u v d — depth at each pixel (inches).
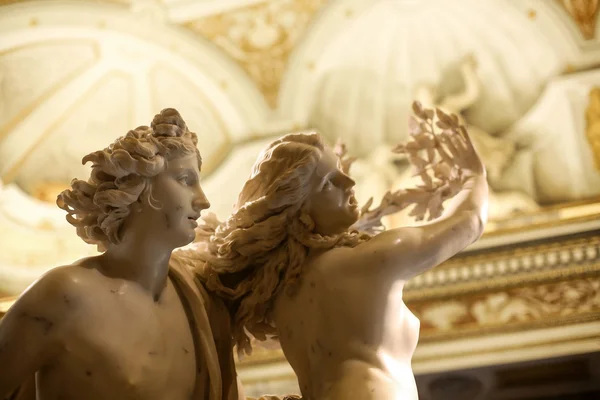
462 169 79.7
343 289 69.5
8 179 218.1
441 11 215.0
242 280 75.6
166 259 68.4
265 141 224.7
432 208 79.4
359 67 223.0
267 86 225.8
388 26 219.0
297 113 224.8
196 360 68.9
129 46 222.2
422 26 218.1
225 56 225.9
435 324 191.6
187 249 77.6
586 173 205.3
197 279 74.5
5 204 217.0
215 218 81.4
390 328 69.2
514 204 207.5
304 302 71.2
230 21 223.0
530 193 207.8
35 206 219.6
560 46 209.9
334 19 219.9
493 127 215.2
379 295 69.2
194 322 70.1
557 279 188.2
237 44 225.3
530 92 213.5
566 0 208.8
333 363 68.5
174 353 67.1
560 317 183.2
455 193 79.1
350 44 221.6
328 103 224.5
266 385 190.2
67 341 62.6
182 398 66.6
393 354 69.4
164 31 222.8
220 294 75.1
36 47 216.4
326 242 72.5
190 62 226.1
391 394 66.0
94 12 216.2
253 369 192.4
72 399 62.2
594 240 189.2
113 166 65.7
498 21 212.8
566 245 190.4
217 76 226.7
